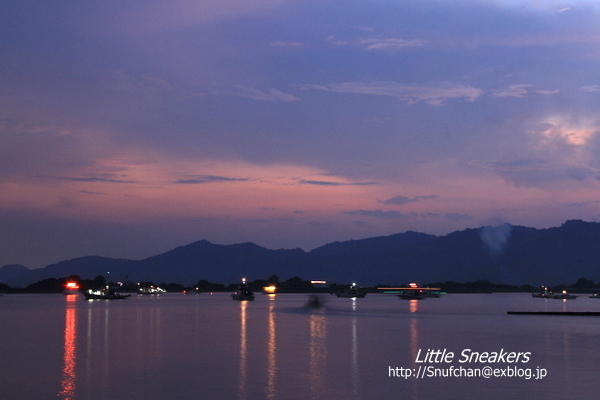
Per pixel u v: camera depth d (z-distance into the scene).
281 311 163.25
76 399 42.28
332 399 42.41
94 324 107.44
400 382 48.16
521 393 44.25
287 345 72.62
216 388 45.56
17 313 149.12
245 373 51.72
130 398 42.50
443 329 97.69
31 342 76.06
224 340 78.25
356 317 133.75
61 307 190.50
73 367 54.97
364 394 43.88
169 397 42.75
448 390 45.31
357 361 58.97
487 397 43.03
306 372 52.44
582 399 42.47
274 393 44.00
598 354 64.06
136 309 174.38
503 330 94.56
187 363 57.31
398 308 193.38
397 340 78.69
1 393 44.12
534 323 112.38
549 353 64.94
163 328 98.19
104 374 51.19
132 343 74.50
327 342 76.12
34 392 44.38
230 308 183.00
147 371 52.72
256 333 88.81
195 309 175.62
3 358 60.88
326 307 198.50
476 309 188.75
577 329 96.81
